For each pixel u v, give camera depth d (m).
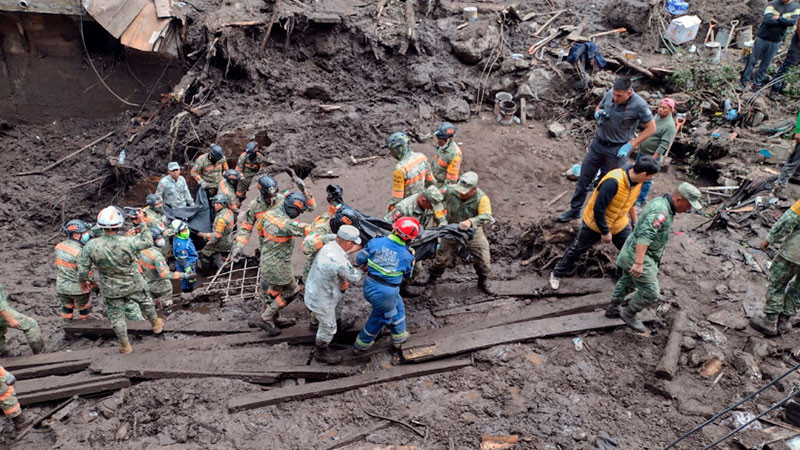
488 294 8.00
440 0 13.66
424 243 6.94
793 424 5.99
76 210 12.27
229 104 12.25
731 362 6.68
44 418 6.64
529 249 8.80
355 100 12.41
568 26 13.31
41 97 14.20
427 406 6.45
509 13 13.36
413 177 7.82
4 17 13.19
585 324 7.20
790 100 11.59
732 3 13.91
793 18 10.78
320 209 9.91
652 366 6.72
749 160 10.14
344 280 6.59
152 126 12.55
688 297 7.49
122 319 7.08
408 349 6.97
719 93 11.54
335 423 6.32
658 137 8.39
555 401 6.40
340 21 12.61
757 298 7.37
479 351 7.00
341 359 7.01
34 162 13.52
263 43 12.34
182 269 9.02
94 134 13.96
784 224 6.46
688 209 6.27
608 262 8.04
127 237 6.78
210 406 6.53
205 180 10.37
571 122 11.99
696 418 6.14
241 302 8.27
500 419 6.25
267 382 6.80
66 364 7.16
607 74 12.11
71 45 13.61
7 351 7.81
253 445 6.09
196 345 7.34
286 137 11.52
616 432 6.06
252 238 9.55
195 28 12.62
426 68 12.52
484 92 12.54
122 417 6.54
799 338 6.93
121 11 12.33
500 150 11.38
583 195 8.41
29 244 11.25
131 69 13.77
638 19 13.14
